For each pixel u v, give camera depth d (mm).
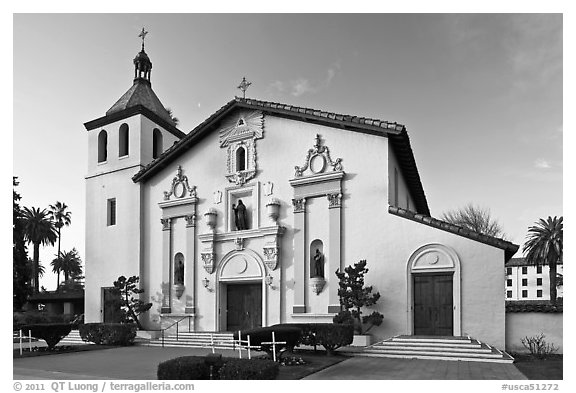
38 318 36594
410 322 19250
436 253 19219
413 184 26812
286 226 22594
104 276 27703
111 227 27938
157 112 29500
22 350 21422
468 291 18516
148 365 16406
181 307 25016
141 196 27141
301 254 21844
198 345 22141
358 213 20922
